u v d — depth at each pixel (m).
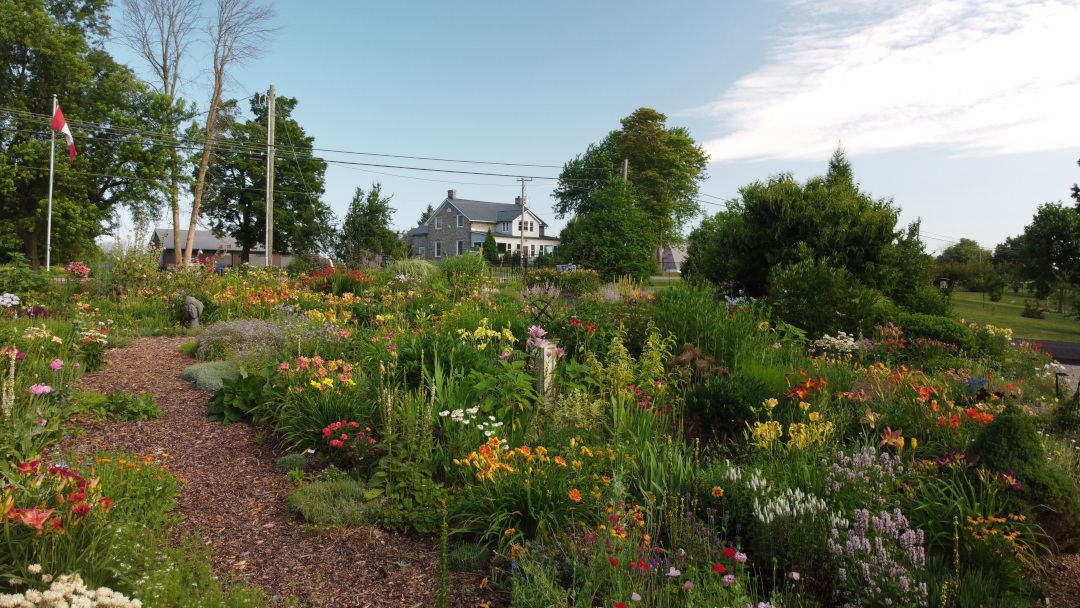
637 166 51.06
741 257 16.30
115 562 2.96
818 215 15.03
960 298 41.53
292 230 40.22
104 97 31.44
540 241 66.06
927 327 11.02
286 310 11.89
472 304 11.98
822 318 11.01
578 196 54.12
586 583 3.06
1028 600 3.24
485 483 4.04
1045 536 3.74
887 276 14.61
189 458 5.12
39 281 12.41
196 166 33.16
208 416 6.15
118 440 5.39
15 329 7.68
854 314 11.23
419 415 4.92
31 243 30.25
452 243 63.56
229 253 53.38
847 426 5.19
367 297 13.91
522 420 5.25
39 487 3.15
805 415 5.09
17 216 29.91
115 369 7.77
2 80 29.89
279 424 5.69
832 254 14.46
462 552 3.64
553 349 6.30
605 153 52.62
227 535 3.88
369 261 25.61
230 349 8.53
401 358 6.10
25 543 2.77
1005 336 12.00
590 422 5.51
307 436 5.38
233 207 38.03
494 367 5.93
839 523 3.35
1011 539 3.42
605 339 7.92
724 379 6.03
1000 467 3.92
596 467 4.29
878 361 9.27
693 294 8.83
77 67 30.20
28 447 4.56
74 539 2.95
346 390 5.72
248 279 15.12
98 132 30.36
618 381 6.24
